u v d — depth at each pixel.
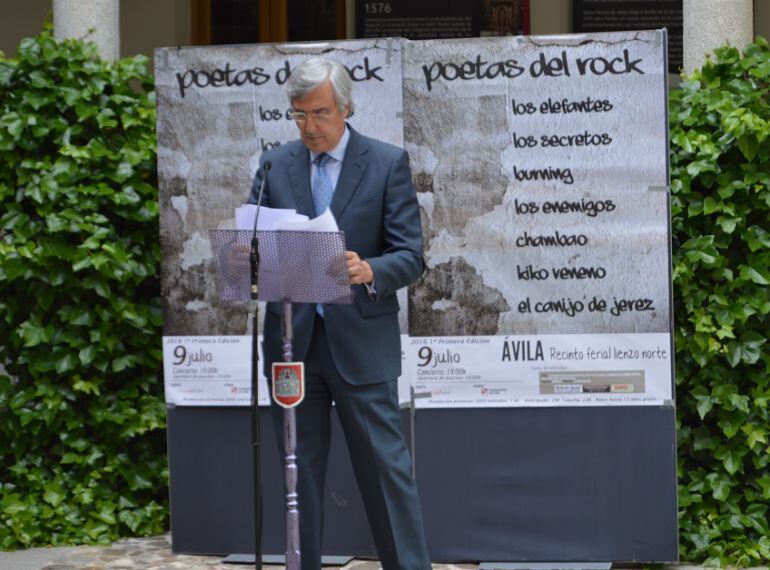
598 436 6.80
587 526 6.84
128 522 7.63
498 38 6.69
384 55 6.77
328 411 5.86
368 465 5.73
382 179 5.73
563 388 6.79
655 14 12.12
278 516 7.11
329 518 7.04
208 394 7.12
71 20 8.13
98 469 7.65
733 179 6.90
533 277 6.77
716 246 6.94
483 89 6.71
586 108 6.66
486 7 12.22
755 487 7.12
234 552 7.20
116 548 7.45
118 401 7.67
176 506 7.24
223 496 7.18
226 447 7.16
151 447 7.85
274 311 5.77
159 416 7.69
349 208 5.71
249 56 6.90
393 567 5.75
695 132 6.95
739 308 6.91
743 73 7.05
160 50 6.97
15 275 7.38
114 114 7.52
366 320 5.70
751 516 7.05
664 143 6.61
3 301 7.59
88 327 7.57
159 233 7.35
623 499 6.80
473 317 6.83
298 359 5.72
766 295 6.94
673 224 7.01
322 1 12.55
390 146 5.83
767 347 7.03
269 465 7.10
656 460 6.76
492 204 6.76
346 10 12.43
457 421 6.90
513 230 6.77
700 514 7.11
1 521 7.56
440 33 12.27
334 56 6.82
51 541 7.53
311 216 5.74
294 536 5.54
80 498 7.58
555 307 6.77
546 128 6.69
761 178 6.82
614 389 6.75
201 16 12.59
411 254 5.65
